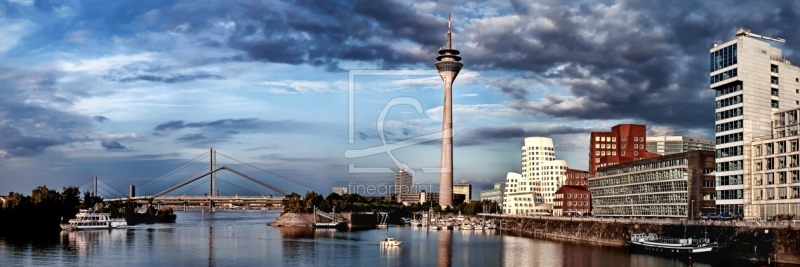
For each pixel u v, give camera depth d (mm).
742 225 197750
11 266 191000
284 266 196375
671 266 188500
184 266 194875
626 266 190750
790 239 180625
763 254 187500
